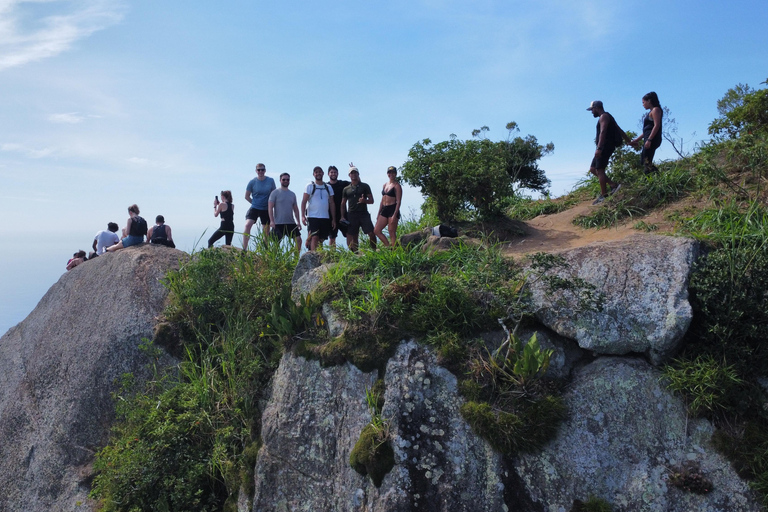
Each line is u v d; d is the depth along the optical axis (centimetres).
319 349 667
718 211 716
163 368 858
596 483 512
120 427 802
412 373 594
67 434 823
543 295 607
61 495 773
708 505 481
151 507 677
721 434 508
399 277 697
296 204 1016
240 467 686
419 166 950
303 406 650
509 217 981
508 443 535
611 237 810
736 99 1389
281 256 939
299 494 619
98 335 908
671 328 539
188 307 902
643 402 537
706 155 873
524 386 560
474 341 604
